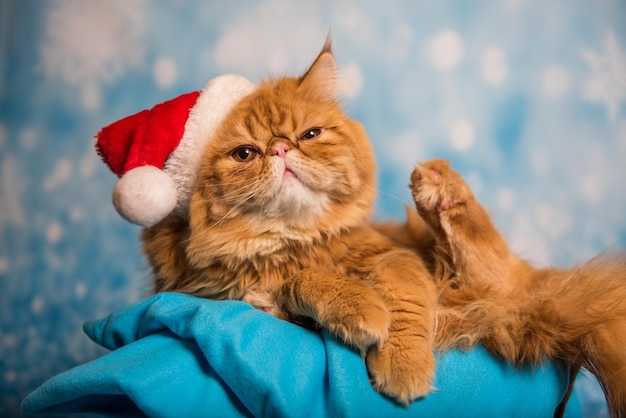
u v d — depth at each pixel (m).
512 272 0.48
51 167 0.89
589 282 0.44
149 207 0.41
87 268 0.88
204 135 0.46
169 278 0.49
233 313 0.41
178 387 0.38
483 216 0.47
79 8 0.89
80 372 0.38
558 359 0.42
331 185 0.46
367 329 0.38
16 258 0.88
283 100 0.49
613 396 0.41
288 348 0.39
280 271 0.46
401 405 0.38
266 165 0.45
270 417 0.37
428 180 0.46
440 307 0.43
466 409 0.39
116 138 0.44
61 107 0.89
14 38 0.90
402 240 0.53
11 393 0.80
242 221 0.45
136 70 0.88
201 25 0.87
